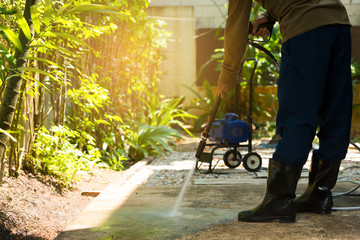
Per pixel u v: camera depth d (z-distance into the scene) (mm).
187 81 11156
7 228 2172
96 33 3197
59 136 3711
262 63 9609
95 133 4590
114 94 5035
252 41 2502
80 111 4133
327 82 1965
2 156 2422
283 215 1933
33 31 2193
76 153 3451
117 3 4094
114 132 5012
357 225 1881
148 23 6254
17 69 1961
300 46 1866
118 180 3494
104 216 2230
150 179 3754
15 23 2693
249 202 2543
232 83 2174
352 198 2502
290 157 1879
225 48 2078
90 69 4391
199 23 11117
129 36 5316
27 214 2414
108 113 4797
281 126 1932
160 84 11094
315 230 1814
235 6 1980
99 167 4320
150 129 5547
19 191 2723
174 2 11086
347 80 1959
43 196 2846
